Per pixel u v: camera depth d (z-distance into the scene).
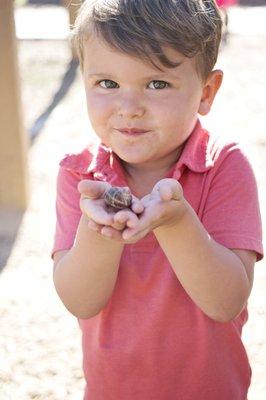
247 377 2.11
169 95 1.76
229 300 1.83
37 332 3.68
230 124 7.26
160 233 1.70
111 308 1.97
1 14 4.77
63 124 7.41
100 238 1.73
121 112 1.76
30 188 5.38
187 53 1.74
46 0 13.64
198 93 1.82
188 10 1.76
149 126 1.77
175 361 1.97
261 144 6.64
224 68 9.38
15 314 3.86
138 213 1.53
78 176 1.99
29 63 9.95
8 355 3.48
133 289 1.93
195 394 2.00
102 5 1.75
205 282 1.77
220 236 1.89
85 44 1.79
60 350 3.51
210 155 1.93
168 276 1.90
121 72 1.73
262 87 8.57
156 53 1.70
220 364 1.99
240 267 1.84
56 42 10.91
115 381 2.01
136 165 1.93
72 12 7.06
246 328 3.64
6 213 5.23
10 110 5.05
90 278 1.81
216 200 1.91
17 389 3.22
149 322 1.94
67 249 1.96
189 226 1.68
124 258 1.92
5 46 4.83
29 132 7.15
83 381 3.26
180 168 1.89
